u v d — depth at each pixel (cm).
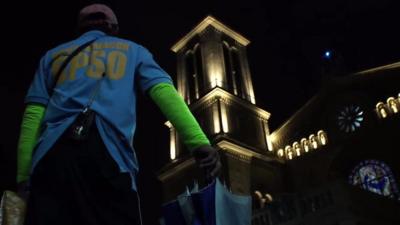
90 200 153
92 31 214
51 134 163
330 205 1936
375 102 3538
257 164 3716
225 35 4703
